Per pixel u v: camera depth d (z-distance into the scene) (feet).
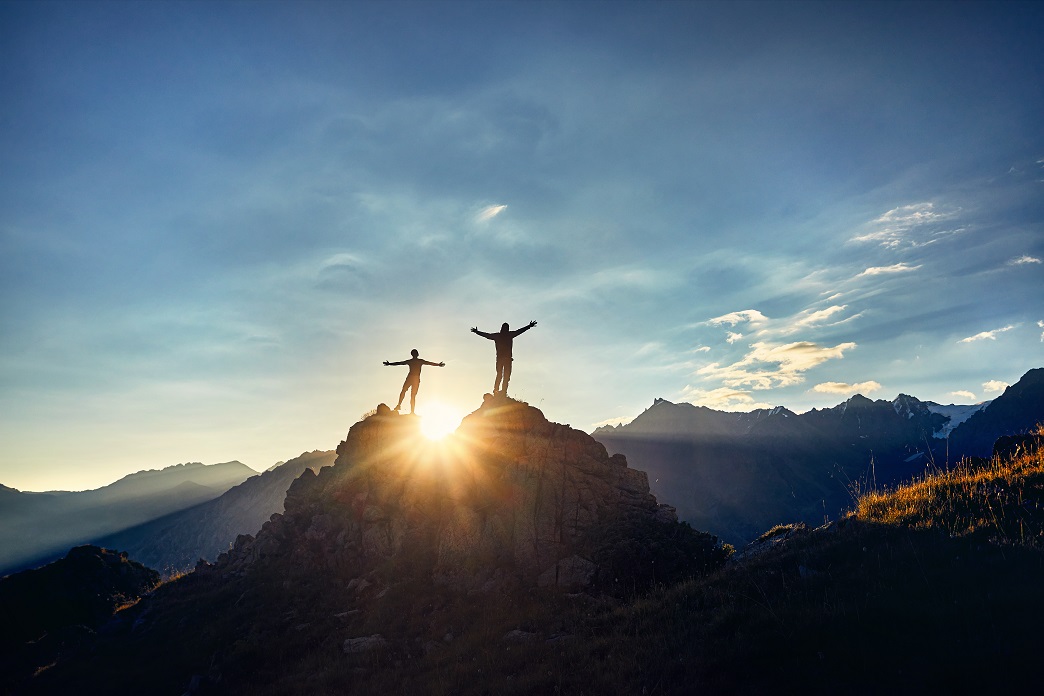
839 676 39.99
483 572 93.25
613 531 92.84
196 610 103.91
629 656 52.11
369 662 76.59
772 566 60.13
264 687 76.89
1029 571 44.65
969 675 36.37
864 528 59.57
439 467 113.09
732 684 43.04
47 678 94.32
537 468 103.30
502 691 54.39
